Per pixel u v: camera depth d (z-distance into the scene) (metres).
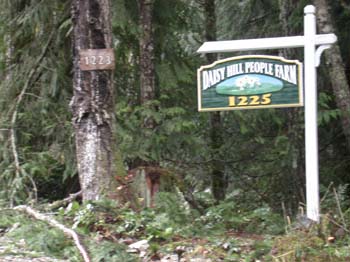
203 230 7.80
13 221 7.79
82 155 8.67
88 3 8.60
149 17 11.38
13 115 11.55
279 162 13.84
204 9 15.04
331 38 7.76
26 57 12.03
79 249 6.55
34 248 6.73
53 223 7.34
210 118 14.27
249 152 14.45
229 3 15.63
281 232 8.22
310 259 6.41
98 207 7.74
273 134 14.15
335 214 7.83
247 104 7.95
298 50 12.45
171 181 9.09
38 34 12.02
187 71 12.20
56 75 11.68
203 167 13.88
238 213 9.63
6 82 11.98
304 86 8.00
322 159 13.27
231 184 14.62
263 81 7.90
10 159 11.16
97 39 8.64
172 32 12.30
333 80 10.27
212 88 8.07
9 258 6.40
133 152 10.90
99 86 8.66
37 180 12.07
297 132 12.30
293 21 12.19
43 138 11.98
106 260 6.32
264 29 14.41
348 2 12.20
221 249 6.77
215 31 15.09
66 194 12.68
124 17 11.11
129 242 7.04
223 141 14.48
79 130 8.72
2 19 12.17
